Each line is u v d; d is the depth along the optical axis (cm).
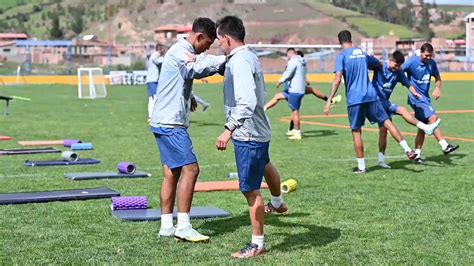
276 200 737
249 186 591
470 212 762
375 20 10344
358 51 1047
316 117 2127
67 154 1150
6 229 684
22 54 6544
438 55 6444
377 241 639
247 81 568
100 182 962
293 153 1286
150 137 1570
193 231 639
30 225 700
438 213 757
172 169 649
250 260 576
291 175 1025
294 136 1527
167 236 656
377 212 764
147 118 2084
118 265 563
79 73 3309
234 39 586
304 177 1007
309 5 10581
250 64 576
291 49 1526
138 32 9400
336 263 567
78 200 830
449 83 4491
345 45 1059
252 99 564
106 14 10325
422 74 1170
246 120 585
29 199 810
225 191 898
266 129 596
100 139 1530
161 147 650
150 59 1725
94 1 11625
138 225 704
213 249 613
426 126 1109
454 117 2075
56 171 1066
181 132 643
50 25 11369
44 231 677
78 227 693
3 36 8712
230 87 595
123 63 6425
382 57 5728
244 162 589
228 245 627
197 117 2123
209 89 3862
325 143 1449
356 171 1054
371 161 1175
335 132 1675
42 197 820
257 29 8925
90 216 743
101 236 657
